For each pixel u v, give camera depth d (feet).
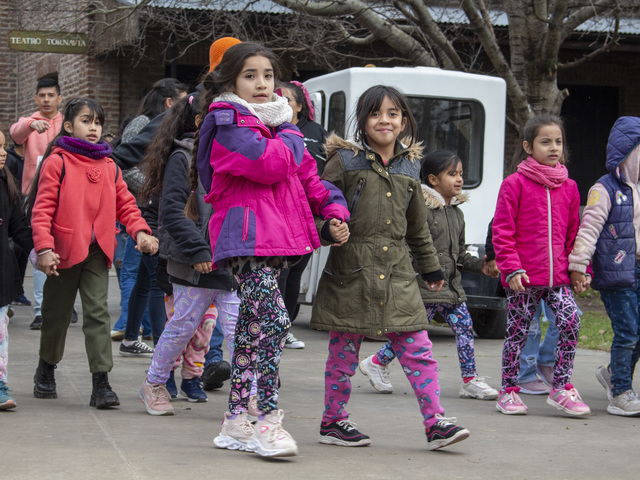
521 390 18.52
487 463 12.19
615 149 16.29
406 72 29.37
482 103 30.09
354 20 43.86
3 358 14.94
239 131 11.66
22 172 27.94
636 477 11.66
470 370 17.97
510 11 36.29
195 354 16.21
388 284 12.64
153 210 17.16
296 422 14.85
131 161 17.92
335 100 29.76
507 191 15.90
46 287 15.69
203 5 41.01
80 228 15.14
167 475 10.97
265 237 11.72
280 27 44.83
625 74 55.57
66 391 17.07
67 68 51.72
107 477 10.82
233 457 12.05
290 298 21.71
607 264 16.16
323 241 12.28
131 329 21.86
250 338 12.61
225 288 14.49
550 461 12.43
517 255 15.79
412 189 13.10
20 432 13.26
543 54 35.68
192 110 14.94
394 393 18.28
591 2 35.04
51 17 44.60
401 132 13.96
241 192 11.95
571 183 16.14
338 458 12.22
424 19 35.68
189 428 13.97
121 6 41.27
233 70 12.12
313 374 20.17
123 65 49.73
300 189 12.24
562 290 16.07
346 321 12.59
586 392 18.67
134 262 24.62
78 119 15.49
